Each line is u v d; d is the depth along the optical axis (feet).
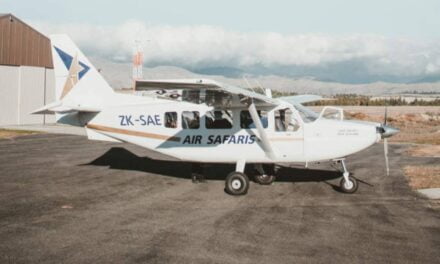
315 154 35.88
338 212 29.35
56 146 63.77
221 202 31.94
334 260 20.40
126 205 30.53
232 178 34.58
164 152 38.47
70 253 20.65
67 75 40.47
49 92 105.60
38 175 41.32
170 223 26.12
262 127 34.73
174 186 37.45
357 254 21.25
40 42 102.17
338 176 42.50
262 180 38.75
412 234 24.58
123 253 20.77
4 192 33.83
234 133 36.60
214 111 36.99
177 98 35.81
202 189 36.40
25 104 99.45
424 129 109.91
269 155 36.29
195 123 37.47
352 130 35.47
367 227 25.85
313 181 40.14
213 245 22.18
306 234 24.31
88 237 23.11
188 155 37.76
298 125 35.88
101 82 40.06
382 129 36.04
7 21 93.81
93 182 38.52
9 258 19.89
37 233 23.68
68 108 38.50
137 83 30.22
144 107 38.88
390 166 49.96
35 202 30.78
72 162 49.47
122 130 39.42
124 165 47.85
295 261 20.17
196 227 25.35
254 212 29.12
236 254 20.93
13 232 23.77
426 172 45.19
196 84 29.76
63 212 28.25
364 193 35.45
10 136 76.33
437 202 32.37
